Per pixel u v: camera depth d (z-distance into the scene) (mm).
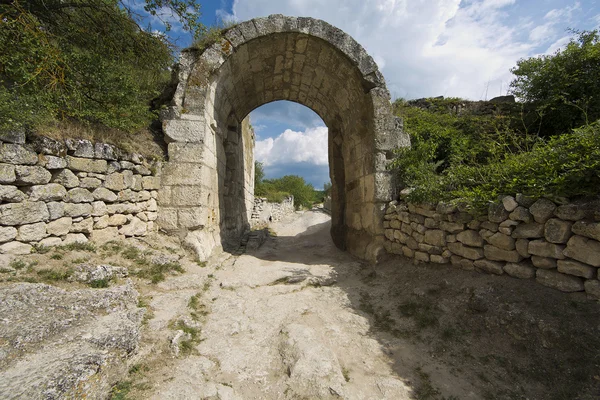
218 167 6723
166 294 3625
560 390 2246
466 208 3713
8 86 3652
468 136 6297
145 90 5691
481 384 2471
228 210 8180
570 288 2711
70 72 4133
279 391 2393
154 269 4117
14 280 2752
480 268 3611
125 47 5512
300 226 15719
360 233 6387
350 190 7219
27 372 1736
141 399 2080
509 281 3219
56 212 3428
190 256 5016
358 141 6574
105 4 4750
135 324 2650
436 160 5992
